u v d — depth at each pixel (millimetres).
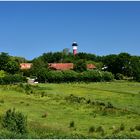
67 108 78812
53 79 153875
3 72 163375
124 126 62688
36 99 88250
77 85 132625
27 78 152000
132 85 142125
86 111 76375
